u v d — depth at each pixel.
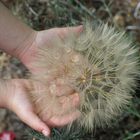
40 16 0.47
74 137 0.40
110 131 0.47
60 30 0.38
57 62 0.33
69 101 0.33
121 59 0.33
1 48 0.40
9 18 0.39
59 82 0.33
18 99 0.34
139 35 0.49
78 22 0.47
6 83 0.35
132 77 0.35
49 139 0.39
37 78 0.34
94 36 0.34
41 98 0.34
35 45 0.39
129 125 0.47
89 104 0.32
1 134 0.45
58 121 0.34
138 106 0.45
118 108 0.33
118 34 0.35
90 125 0.33
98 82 0.32
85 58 0.32
